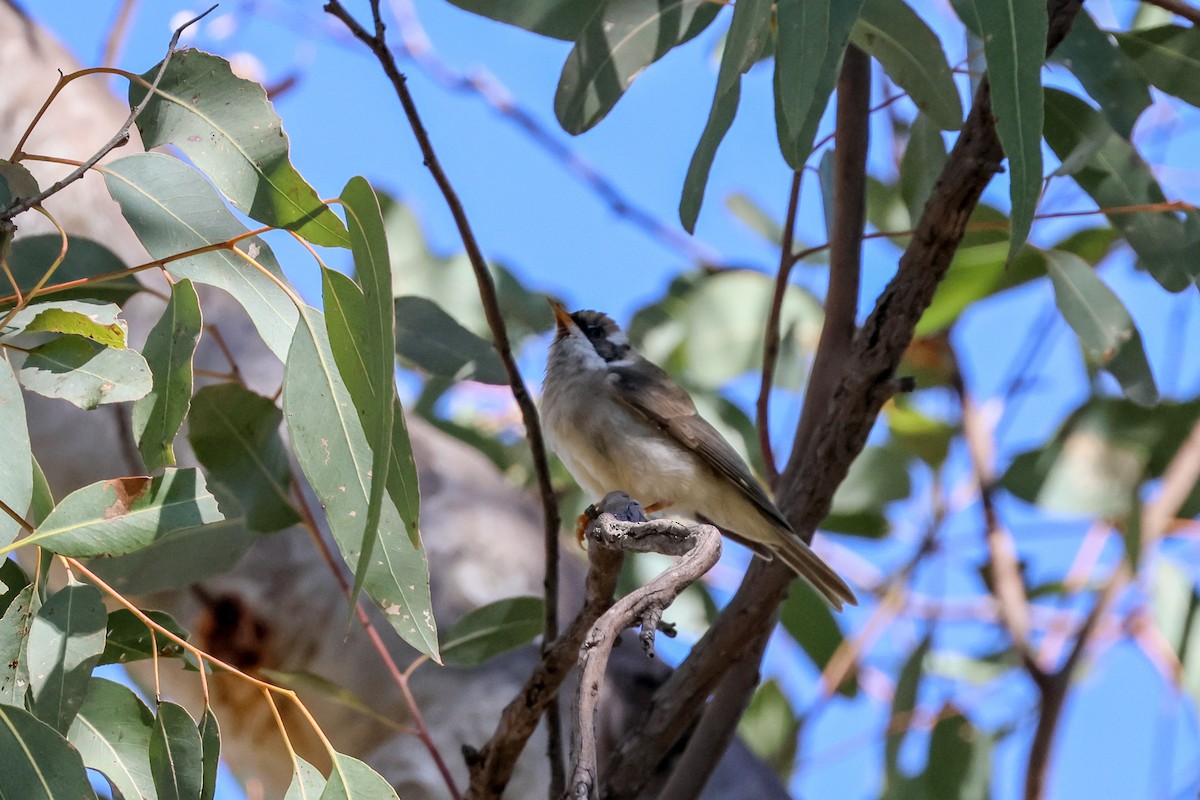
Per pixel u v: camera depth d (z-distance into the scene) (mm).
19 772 4797
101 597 5297
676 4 7250
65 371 5297
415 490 5273
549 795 6730
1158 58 7918
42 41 8305
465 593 8094
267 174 5516
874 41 7438
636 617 4332
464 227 6539
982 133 6641
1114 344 8320
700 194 5879
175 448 7852
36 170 7840
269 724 7695
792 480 7641
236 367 7203
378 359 5086
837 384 7273
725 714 7301
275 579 7684
